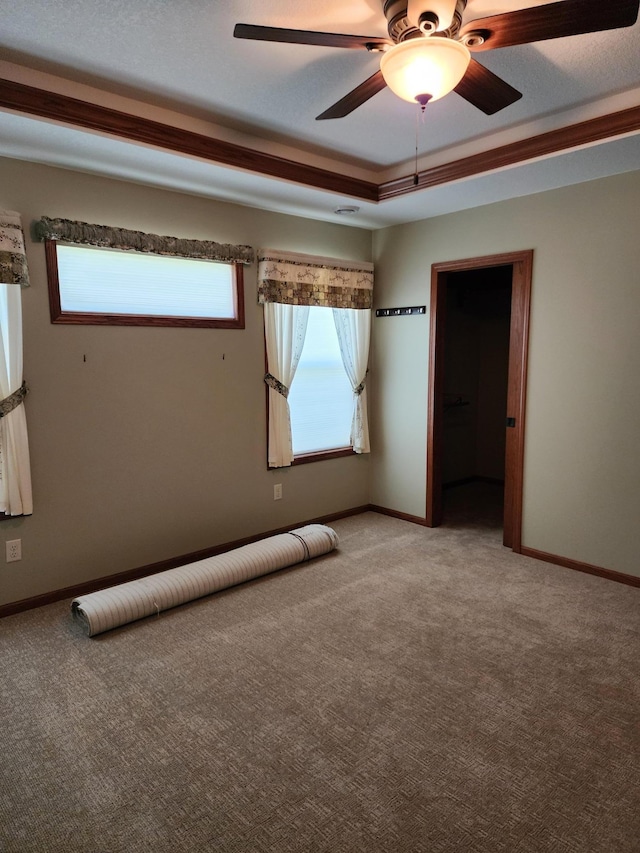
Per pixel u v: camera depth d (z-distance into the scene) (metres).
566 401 3.61
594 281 3.40
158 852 1.61
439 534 4.38
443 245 4.20
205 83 2.45
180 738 2.08
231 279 3.84
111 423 3.33
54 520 3.16
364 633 2.83
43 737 2.09
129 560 3.49
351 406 4.82
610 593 3.29
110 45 2.13
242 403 3.97
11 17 1.93
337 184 3.56
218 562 3.36
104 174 3.12
